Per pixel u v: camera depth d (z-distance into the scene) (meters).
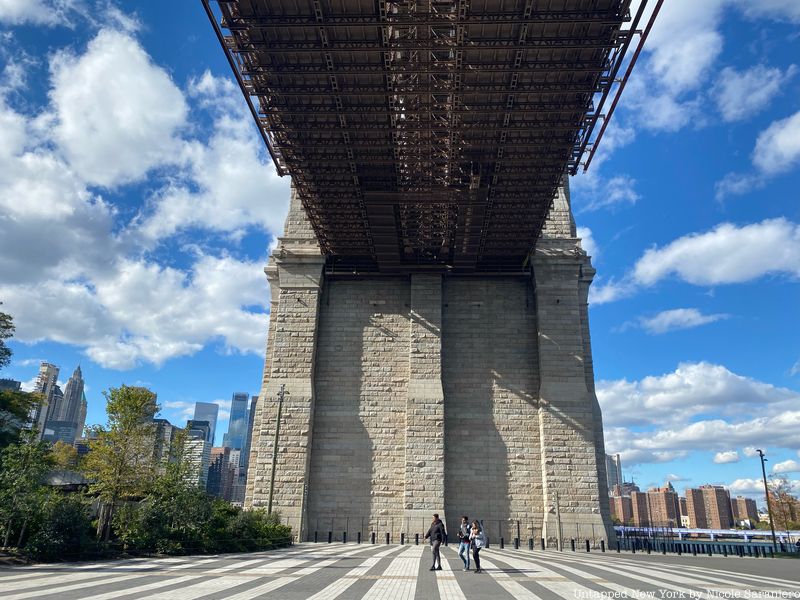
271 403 42.44
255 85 31.22
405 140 34.72
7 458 21.94
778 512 73.94
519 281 46.09
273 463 35.41
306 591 14.38
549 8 26.73
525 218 41.31
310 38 28.58
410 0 26.67
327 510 40.97
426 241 44.66
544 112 31.86
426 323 44.28
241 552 26.80
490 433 42.47
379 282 46.62
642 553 36.75
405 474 40.62
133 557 22.61
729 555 38.56
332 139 35.06
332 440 42.56
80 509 22.30
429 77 31.14
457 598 13.71
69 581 15.29
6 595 12.74
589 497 39.47
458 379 43.94
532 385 43.44
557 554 32.00
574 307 43.72
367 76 30.80
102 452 26.89
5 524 20.47
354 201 39.94
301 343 43.91
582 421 41.03
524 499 40.81
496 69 29.72
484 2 26.62
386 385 43.81
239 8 27.05
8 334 40.12
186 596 13.05
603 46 27.97
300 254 45.81
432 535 20.67
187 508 25.80
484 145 34.12
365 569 20.03
